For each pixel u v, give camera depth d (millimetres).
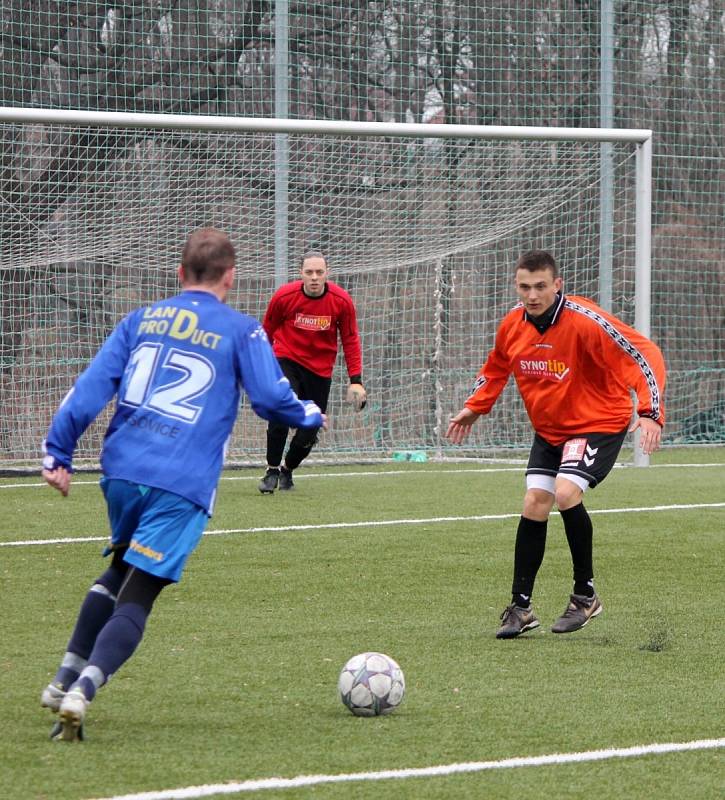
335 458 39844
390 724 11758
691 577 20250
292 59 45562
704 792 9938
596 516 26344
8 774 9938
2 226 36250
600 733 11547
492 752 10883
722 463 38906
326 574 20000
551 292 15672
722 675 13969
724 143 49969
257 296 39469
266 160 38656
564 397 15984
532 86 48406
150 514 11102
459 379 42156
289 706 12367
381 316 41562
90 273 38781
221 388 11352
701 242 49469
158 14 43906
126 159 37281
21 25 42375
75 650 11422
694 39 49938
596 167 41250
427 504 28031
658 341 48969
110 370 11375
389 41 46906
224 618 16734
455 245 40812
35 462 37250
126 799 9352
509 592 18906
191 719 11797
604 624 16844
